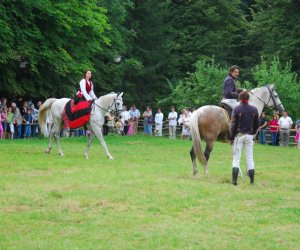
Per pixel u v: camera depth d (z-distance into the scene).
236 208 11.10
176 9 48.22
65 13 30.05
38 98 34.28
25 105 30.84
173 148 24.44
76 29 31.22
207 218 10.24
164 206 11.04
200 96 38.62
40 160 17.03
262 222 10.08
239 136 13.79
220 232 9.34
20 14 28.06
